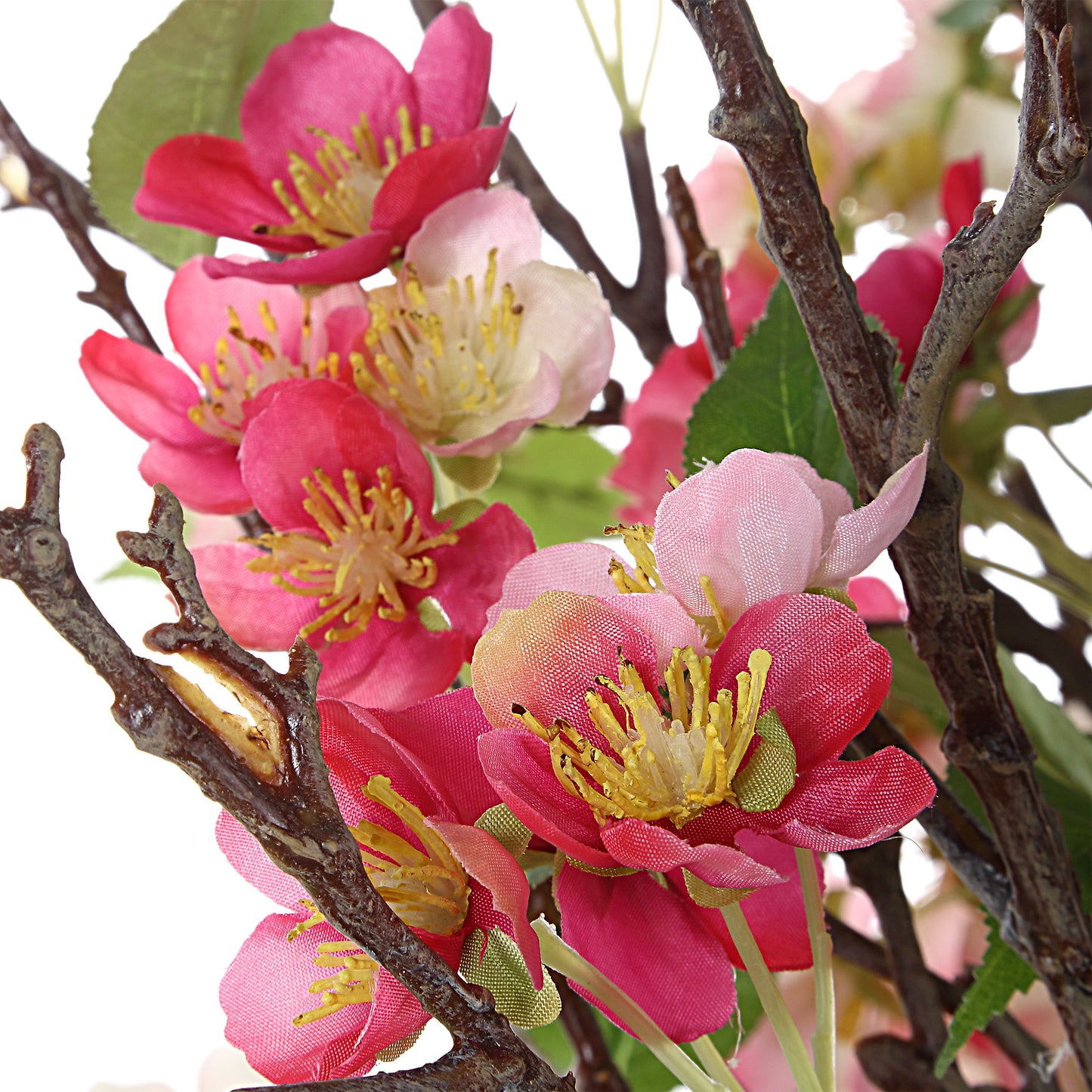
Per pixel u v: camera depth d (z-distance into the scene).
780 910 0.52
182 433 0.57
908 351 0.59
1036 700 0.57
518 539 0.55
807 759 0.51
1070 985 0.53
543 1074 0.49
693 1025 0.51
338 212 0.57
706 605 0.51
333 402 0.54
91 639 0.48
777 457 0.51
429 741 0.51
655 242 0.63
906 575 0.52
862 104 0.66
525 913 0.50
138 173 0.60
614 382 0.63
